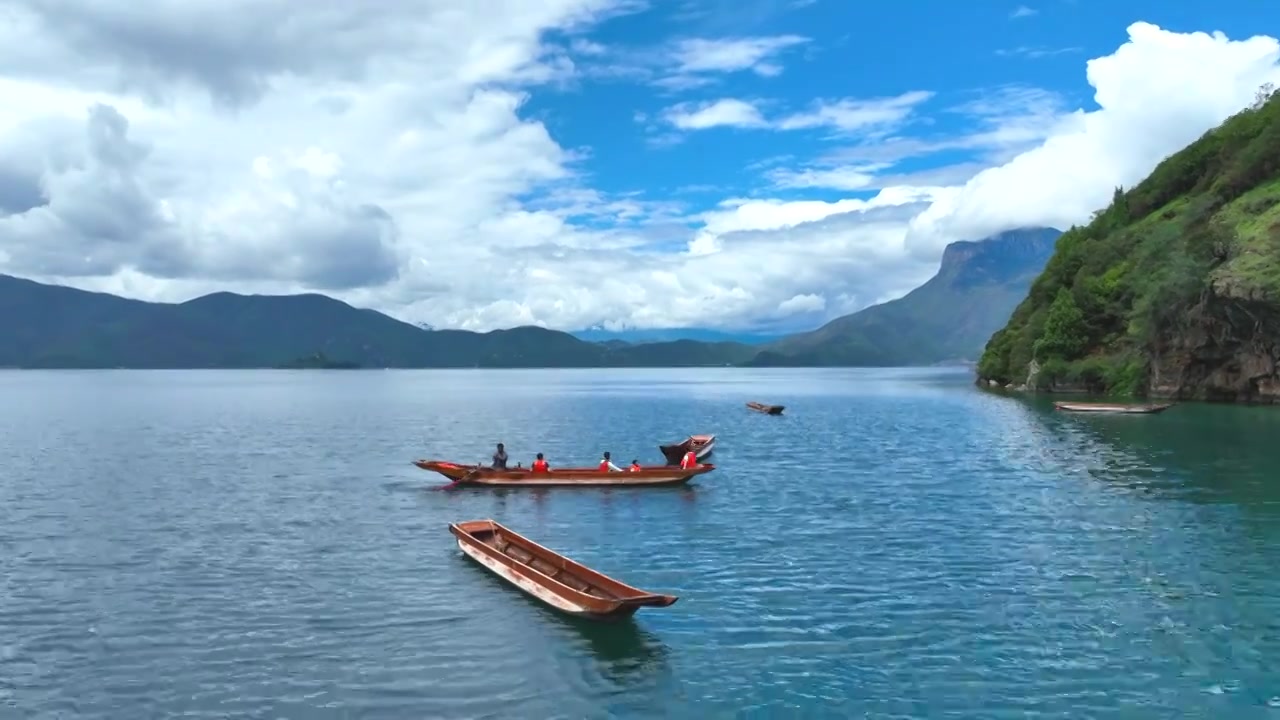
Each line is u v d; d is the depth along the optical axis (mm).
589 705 18766
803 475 50938
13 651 22109
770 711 18453
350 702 18984
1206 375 103500
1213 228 104250
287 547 32969
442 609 25000
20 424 96250
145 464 58750
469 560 30656
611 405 135750
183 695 19422
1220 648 21625
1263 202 107188
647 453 67375
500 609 24953
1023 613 24359
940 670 20422
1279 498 40438
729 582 27719
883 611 24641
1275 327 92375
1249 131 138125
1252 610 24391
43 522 38062
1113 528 34781
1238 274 93625
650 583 27688
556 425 93750
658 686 19656
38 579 28625
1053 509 38969
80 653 21938
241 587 27516
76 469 56094
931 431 78688
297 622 24031
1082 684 19609
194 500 43625
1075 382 128875
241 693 19484
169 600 26203
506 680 20031
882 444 68250
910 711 18391
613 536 34562
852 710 18453
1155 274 111938
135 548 32938
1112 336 130000
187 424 96438
